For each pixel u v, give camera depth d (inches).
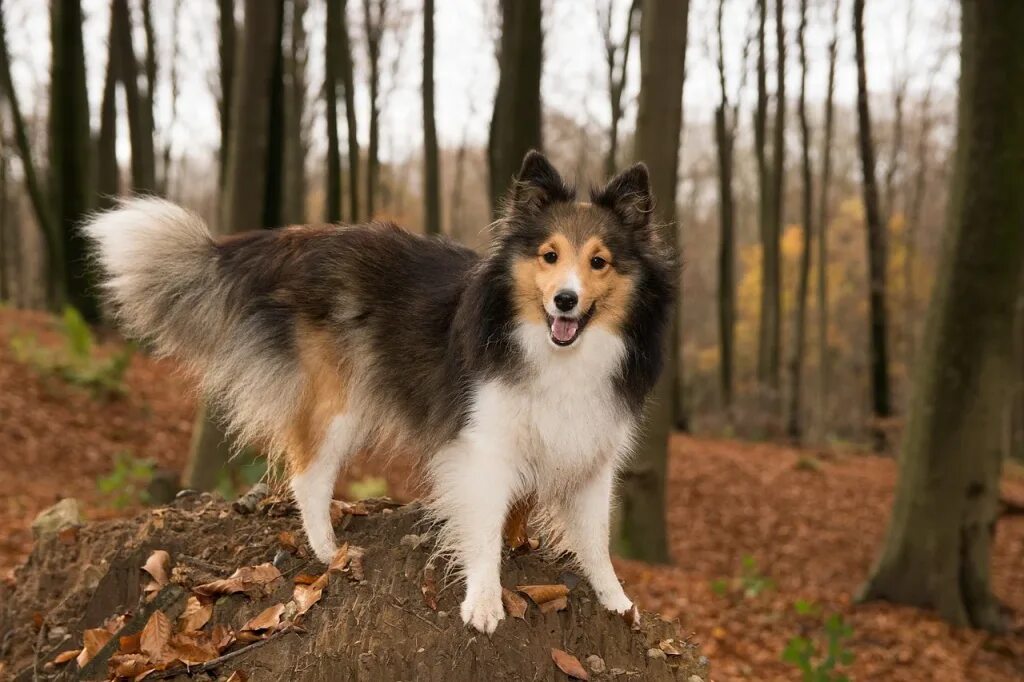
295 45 687.1
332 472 151.9
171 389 476.1
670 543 420.2
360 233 157.3
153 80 766.5
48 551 171.8
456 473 136.9
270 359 154.5
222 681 128.4
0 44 569.3
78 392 420.5
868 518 486.0
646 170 143.9
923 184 962.1
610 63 735.7
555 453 136.9
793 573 398.6
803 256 783.7
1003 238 311.1
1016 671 288.5
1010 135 303.4
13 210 1130.0
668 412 334.3
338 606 135.7
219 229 334.3
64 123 563.8
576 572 149.5
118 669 133.3
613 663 138.9
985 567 330.0
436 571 140.2
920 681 269.1
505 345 135.2
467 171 1509.6
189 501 174.9
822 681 225.5
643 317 142.1
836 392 1321.4
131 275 159.3
